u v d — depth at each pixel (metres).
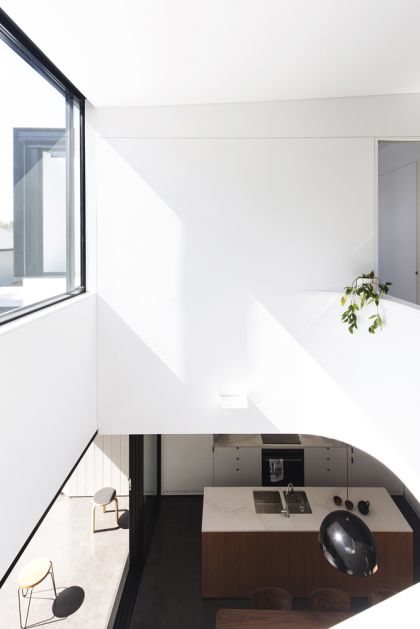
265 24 2.79
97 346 4.29
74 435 3.56
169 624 5.09
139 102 4.07
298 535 5.49
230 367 4.31
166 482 7.61
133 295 4.27
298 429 4.30
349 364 4.06
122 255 4.25
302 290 4.28
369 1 2.57
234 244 4.26
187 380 4.32
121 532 6.70
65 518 7.09
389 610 0.81
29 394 2.63
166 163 4.21
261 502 6.17
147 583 5.70
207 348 4.30
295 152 4.21
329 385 4.17
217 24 2.77
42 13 2.55
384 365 3.67
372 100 4.15
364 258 4.27
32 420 2.68
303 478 7.45
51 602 5.32
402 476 3.39
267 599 4.78
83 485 7.71
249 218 4.25
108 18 2.64
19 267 2.72
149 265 4.26
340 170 4.22
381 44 3.09
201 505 7.39
